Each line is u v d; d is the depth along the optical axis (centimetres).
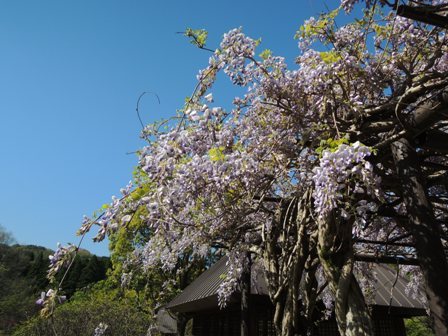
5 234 3425
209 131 282
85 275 3091
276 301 390
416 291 631
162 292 1448
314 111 312
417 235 256
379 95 328
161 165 249
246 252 510
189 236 452
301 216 363
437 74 256
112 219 262
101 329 1117
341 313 276
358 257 488
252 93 342
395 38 323
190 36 284
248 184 331
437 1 267
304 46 335
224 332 831
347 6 264
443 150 293
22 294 2780
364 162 221
